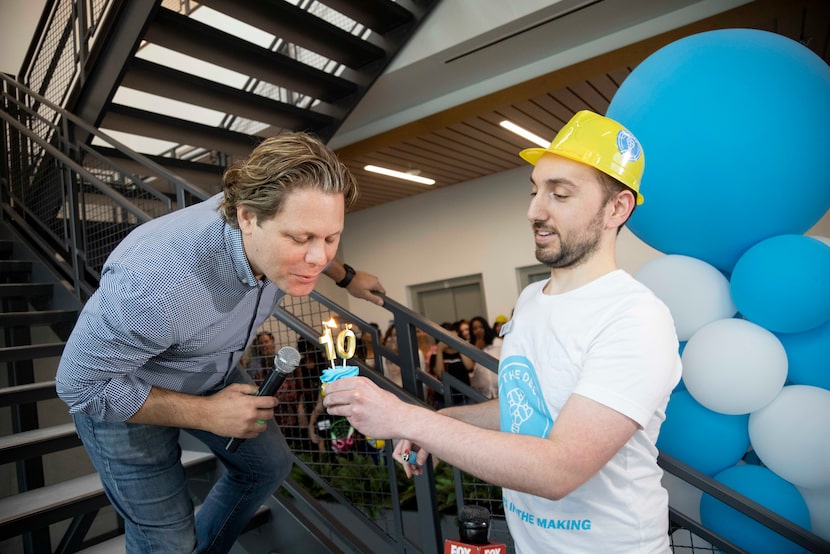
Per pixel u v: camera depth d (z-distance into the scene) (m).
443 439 0.93
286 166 0.99
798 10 3.47
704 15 3.70
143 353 1.14
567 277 1.08
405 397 1.75
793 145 1.93
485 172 7.29
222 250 1.13
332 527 1.93
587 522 0.99
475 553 1.00
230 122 5.10
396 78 4.47
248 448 1.52
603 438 0.89
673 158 2.03
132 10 3.29
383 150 5.54
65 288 2.90
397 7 3.96
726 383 1.99
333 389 1.02
